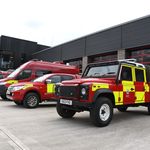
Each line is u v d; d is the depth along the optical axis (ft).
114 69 23.39
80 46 74.59
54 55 91.50
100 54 66.44
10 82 40.86
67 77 36.42
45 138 16.55
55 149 14.14
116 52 61.46
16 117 24.66
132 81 24.58
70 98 21.42
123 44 56.90
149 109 28.02
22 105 35.37
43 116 25.55
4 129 19.06
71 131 18.80
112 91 21.62
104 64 24.80
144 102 26.48
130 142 15.96
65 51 83.51
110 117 21.24
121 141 16.17
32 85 32.48
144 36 51.29
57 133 18.04
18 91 31.86
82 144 15.29
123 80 23.30
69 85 21.57
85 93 19.94
